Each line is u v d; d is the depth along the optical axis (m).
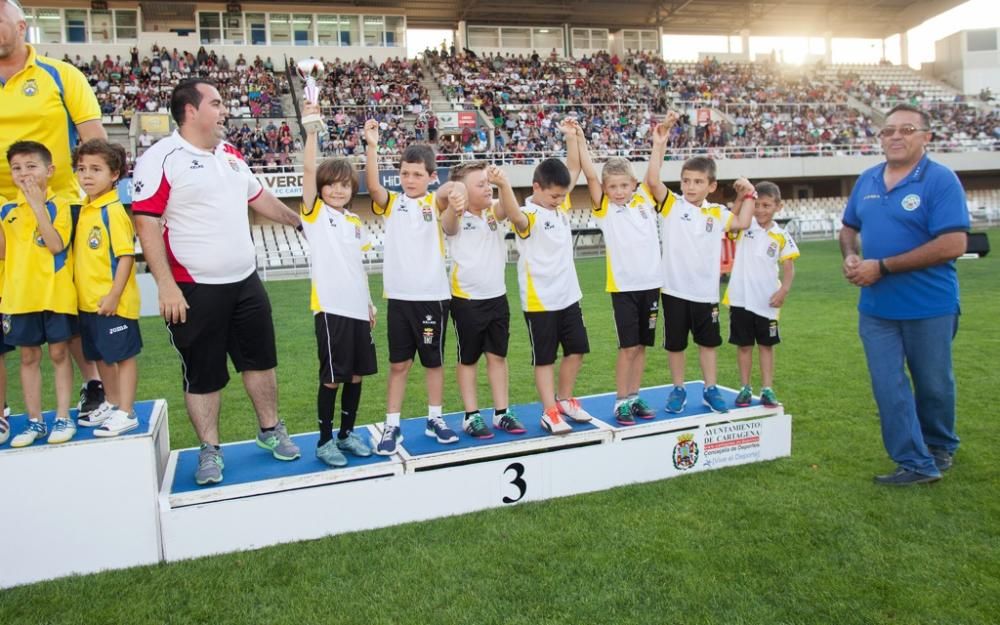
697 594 2.87
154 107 25.45
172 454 4.10
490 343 4.22
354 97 28.83
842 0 36.31
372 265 22.19
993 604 2.76
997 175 33.34
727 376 6.79
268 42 30.89
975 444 4.61
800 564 3.10
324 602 2.87
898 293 4.13
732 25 39.03
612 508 3.78
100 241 3.48
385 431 3.95
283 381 7.07
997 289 11.92
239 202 3.67
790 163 29.69
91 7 28.59
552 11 34.66
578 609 2.77
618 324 4.45
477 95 31.11
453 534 3.49
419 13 33.88
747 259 4.80
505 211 4.07
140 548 3.28
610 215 4.53
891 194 4.19
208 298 3.55
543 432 4.17
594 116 30.97
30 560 3.15
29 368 3.40
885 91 37.16
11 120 3.63
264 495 3.44
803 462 4.45
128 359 3.45
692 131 31.39
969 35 38.38
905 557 3.15
